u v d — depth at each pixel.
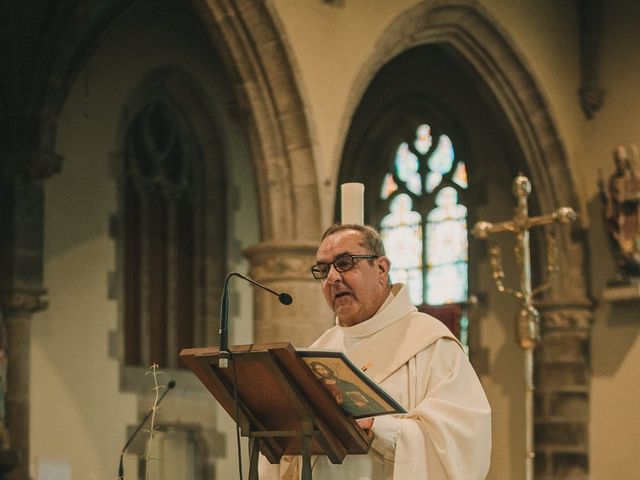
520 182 15.19
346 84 15.27
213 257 20.38
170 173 20.00
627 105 18.66
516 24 18.00
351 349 6.01
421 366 5.79
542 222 14.98
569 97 18.84
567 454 18.59
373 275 5.95
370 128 21.17
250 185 21.06
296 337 13.98
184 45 19.94
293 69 14.54
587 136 19.00
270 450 5.38
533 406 18.97
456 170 20.30
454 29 17.36
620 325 18.50
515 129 18.42
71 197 17.94
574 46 19.03
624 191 18.05
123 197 19.02
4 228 16.75
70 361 17.58
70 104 18.08
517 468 18.92
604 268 18.66
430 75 20.62
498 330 19.42
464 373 5.73
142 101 19.45
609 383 18.52
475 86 18.25
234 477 19.83
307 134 14.55
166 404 18.95
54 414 17.19
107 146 18.61
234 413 5.28
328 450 5.10
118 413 18.19
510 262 19.44
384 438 5.34
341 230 5.97
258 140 14.54
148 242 19.53
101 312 18.19
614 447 18.34
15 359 16.50
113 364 18.27
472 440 5.48
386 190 21.20
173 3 19.53
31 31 16.81
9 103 16.75
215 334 20.17
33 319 17.14
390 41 16.20
